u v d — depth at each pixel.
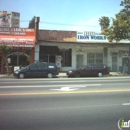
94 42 28.45
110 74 26.31
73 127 5.70
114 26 26.14
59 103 8.42
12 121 6.13
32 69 21.59
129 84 15.04
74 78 21.02
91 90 11.89
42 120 6.25
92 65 24.09
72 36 28.42
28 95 10.06
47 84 14.71
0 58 25.42
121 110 7.50
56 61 28.00
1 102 8.49
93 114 6.94
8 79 19.41
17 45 24.55
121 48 30.55
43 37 27.47
